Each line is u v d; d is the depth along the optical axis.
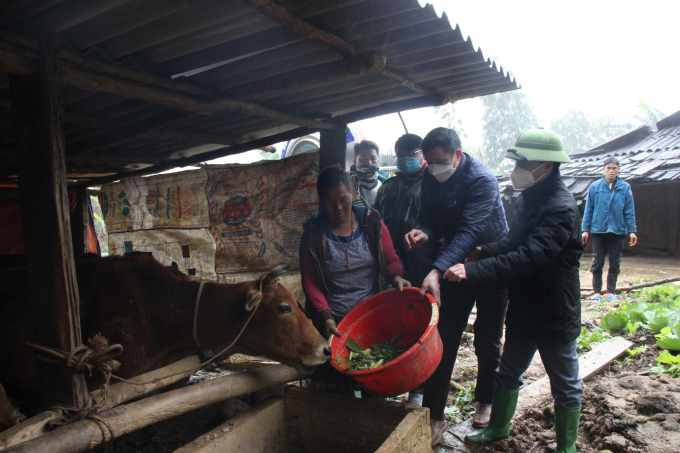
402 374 2.43
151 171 5.72
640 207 13.26
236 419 2.85
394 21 2.43
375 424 2.89
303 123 3.88
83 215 6.62
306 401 3.08
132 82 2.73
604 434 3.03
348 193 2.98
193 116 3.65
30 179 2.34
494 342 3.31
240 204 4.90
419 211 3.38
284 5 2.25
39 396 3.08
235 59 2.91
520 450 3.02
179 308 3.03
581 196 11.79
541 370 4.33
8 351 3.06
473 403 3.71
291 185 4.54
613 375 3.98
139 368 2.92
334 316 3.14
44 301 2.39
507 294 3.30
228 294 3.03
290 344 2.83
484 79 3.40
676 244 12.55
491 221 3.25
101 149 4.96
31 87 2.29
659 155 12.69
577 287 2.77
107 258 3.16
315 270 3.14
